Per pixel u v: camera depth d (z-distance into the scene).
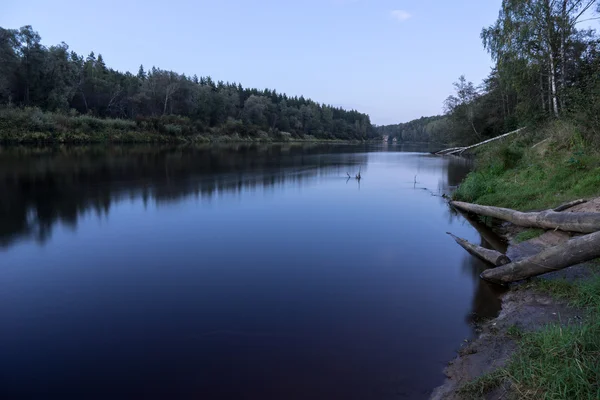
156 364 4.15
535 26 20.41
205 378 3.91
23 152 30.58
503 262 6.84
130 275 6.75
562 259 5.16
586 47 21.39
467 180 14.73
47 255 7.78
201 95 73.06
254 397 3.63
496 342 4.35
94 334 4.78
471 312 5.37
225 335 4.75
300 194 15.59
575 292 4.96
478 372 3.86
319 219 11.12
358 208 12.89
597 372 2.95
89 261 7.45
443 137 58.72
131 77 71.12
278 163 30.69
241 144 65.31
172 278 6.63
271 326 4.97
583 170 10.41
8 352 4.40
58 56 51.41
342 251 8.17
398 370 4.04
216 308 5.48
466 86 43.56
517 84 22.61
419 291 6.11
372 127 148.25
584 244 4.87
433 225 10.55
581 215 6.68
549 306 4.93
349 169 27.17
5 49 44.00
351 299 5.80
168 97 65.88
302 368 4.07
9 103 43.22
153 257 7.70
